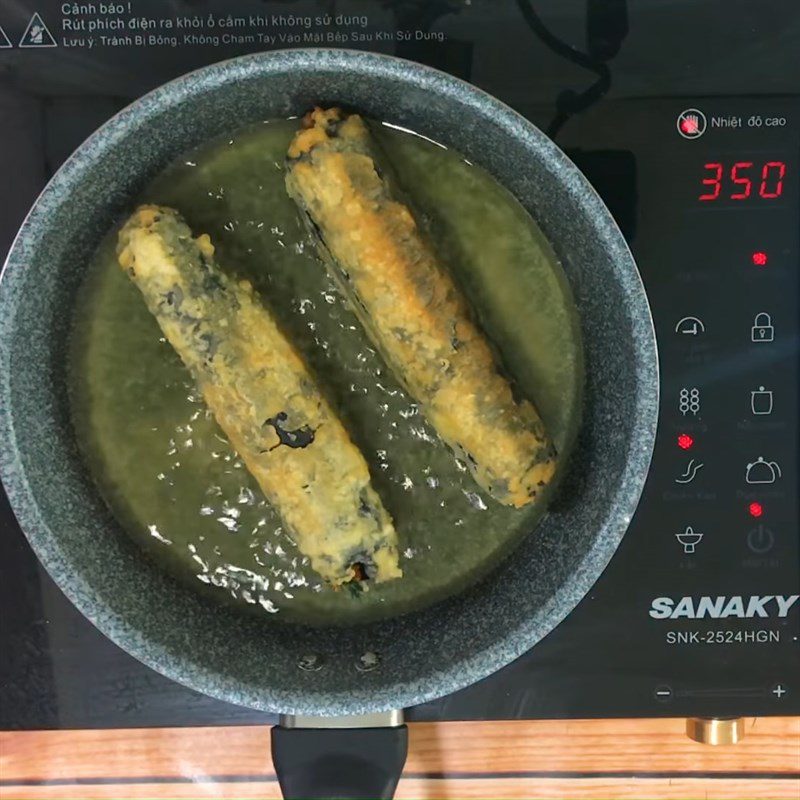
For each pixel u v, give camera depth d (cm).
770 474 43
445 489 42
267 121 39
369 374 42
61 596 44
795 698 44
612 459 38
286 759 40
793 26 41
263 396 38
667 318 43
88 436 41
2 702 44
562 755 47
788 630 44
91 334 41
